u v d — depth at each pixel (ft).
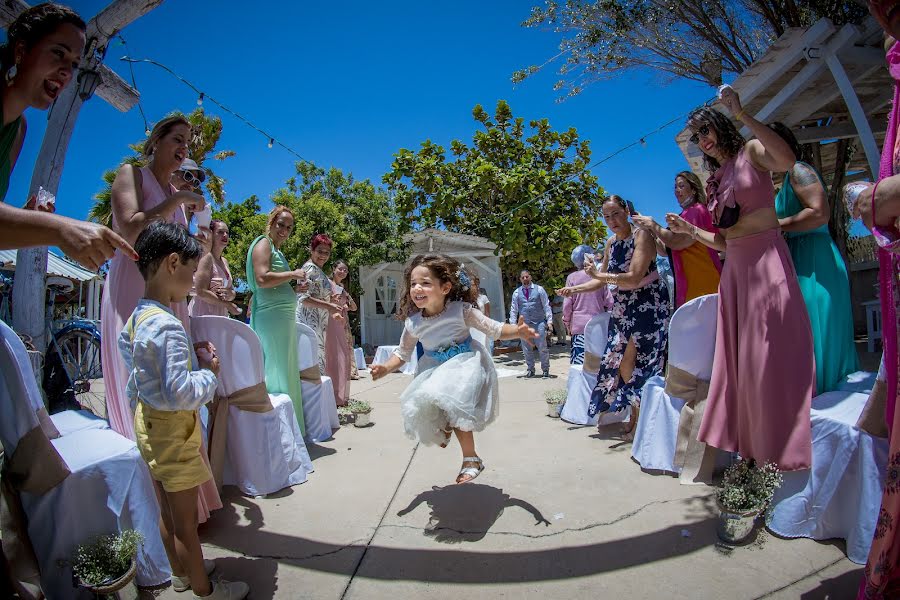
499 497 10.35
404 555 8.18
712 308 10.26
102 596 6.43
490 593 7.05
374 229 49.49
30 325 16.15
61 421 9.44
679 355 10.66
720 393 9.74
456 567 7.77
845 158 25.94
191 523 6.78
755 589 6.80
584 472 11.54
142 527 7.44
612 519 9.09
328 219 47.24
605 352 13.80
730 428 9.61
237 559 8.21
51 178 17.03
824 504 7.79
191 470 6.68
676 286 13.01
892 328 6.10
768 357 8.55
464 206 48.88
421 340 10.39
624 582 7.14
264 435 10.98
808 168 9.37
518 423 16.67
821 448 7.97
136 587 6.99
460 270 10.16
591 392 15.60
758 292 8.84
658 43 31.63
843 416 7.93
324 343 18.79
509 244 43.88
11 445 6.37
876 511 7.01
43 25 5.73
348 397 19.17
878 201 5.33
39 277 16.44
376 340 52.37
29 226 4.78
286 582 7.52
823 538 7.82
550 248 45.50
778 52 17.37
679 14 30.22
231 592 6.97
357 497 10.69
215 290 14.47
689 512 9.16
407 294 10.52
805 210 9.25
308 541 8.77
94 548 6.58
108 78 19.01
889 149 5.74
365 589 7.27
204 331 10.51
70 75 6.11
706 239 10.18
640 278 12.80
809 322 8.54
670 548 7.98
